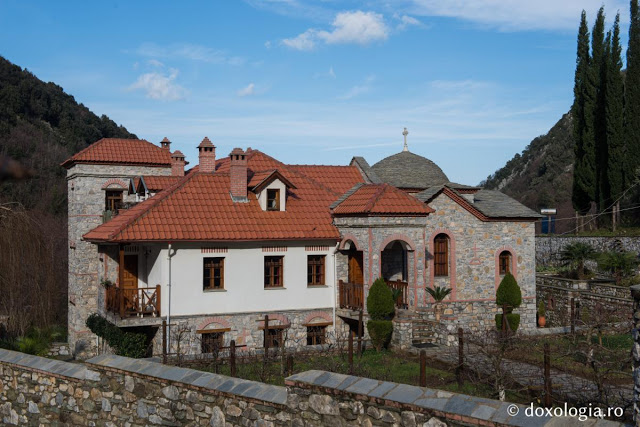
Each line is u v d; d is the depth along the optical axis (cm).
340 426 1020
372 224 2694
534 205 8731
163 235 2539
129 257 2902
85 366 1473
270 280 2777
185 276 2586
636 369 817
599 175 4897
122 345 2534
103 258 3027
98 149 3541
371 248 2695
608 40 4856
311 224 2859
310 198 3058
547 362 1359
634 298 830
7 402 1639
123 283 2625
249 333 2688
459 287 3169
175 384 1264
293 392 1083
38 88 7150
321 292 2834
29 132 6234
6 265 4303
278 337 2745
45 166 6059
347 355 2334
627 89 4591
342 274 2891
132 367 1348
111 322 2672
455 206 3177
